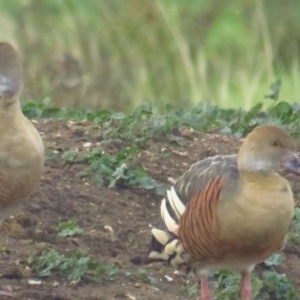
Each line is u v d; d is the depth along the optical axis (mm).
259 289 10430
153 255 10273
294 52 21938
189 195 9719
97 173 12570
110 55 21062
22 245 10930
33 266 10406
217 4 22266
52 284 10172
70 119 14922
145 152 13469
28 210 11594
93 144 13570
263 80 21000
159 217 11133
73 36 21156
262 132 9352
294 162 9383
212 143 14070
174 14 21688
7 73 10000
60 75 20656
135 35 21359
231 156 10133
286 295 10531
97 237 11289
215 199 9328
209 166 9820
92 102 20469
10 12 21250
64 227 11312
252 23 21953
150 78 20922
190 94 20750
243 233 9219
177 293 10320
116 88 20703
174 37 21328
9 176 9906
